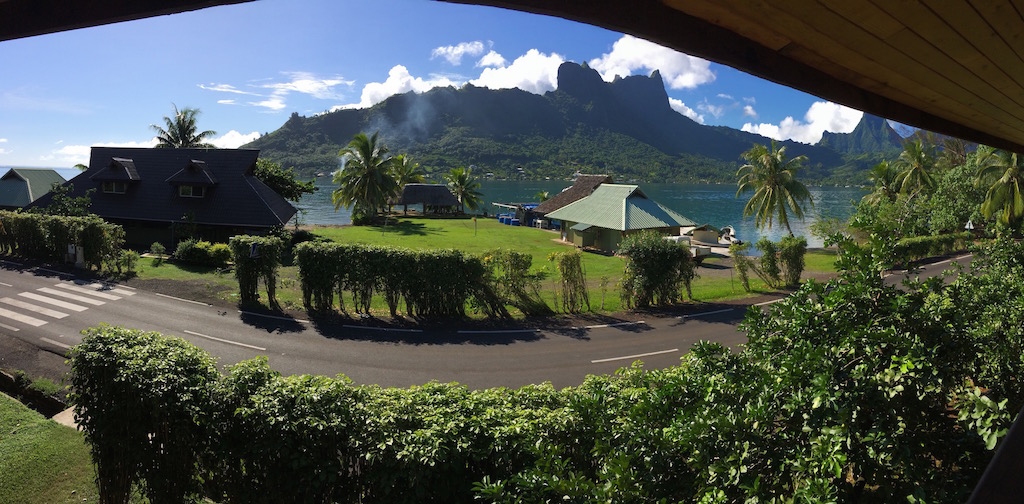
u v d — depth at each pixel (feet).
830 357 12.28
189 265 80.48
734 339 52.54
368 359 45.01
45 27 5.55
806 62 9.36
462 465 16.51
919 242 104.32
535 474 11.83
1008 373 15.84
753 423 11.48
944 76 9.85
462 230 163.73
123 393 20.25
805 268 100.78
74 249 75.36
